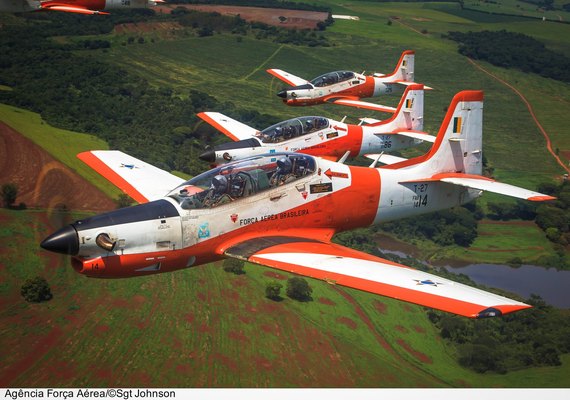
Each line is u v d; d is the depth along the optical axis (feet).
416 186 57.16
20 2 145.07
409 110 99.19
